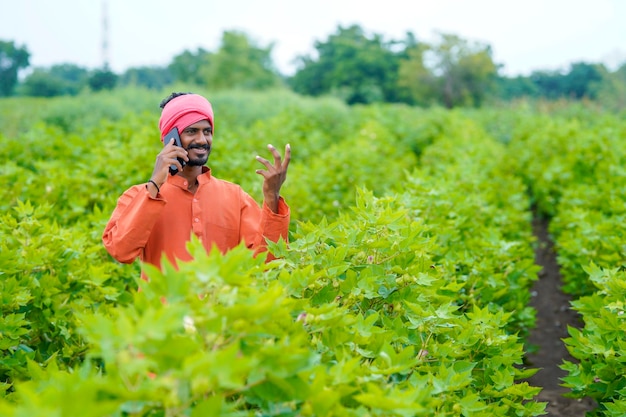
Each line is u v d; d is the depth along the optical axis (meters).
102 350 1.77
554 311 7.35
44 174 7.67
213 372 1.77
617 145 10.98
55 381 2.15
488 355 3.62
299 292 2.84
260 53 69.62
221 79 64.31
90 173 7.41
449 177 8.04
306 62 80.81
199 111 3.26
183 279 2.01
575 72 93.00
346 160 9.35
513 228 7.54
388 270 3.44
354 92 69.38
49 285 4.42
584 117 23.14
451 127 17.81
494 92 67.81
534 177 12.37
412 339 3.15
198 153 3.27
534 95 90.75
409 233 3.52
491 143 15.68
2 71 82.56
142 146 8.57
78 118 20.58
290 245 3.19
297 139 12.40
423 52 64.19
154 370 2.07
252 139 11.92
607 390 3.96
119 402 1.73
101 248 5.48
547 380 5.60
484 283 4.98
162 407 1.99
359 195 3.93
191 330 2.13
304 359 2.04
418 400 2.34
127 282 5.44
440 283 3.61
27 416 1.58
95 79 70.19
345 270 3.18
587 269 4.63
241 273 2.40
